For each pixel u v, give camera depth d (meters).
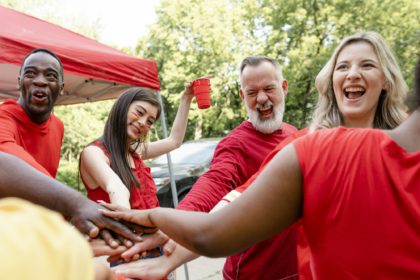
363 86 1.57
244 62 2.12
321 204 0.78
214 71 18.14
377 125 1.67
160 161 6.89
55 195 1.11
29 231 0.43
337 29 16.14
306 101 16.53
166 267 1.29
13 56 2.74
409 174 0.72
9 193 1.03
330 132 0.84
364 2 15.73
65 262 0.43
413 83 0.81
